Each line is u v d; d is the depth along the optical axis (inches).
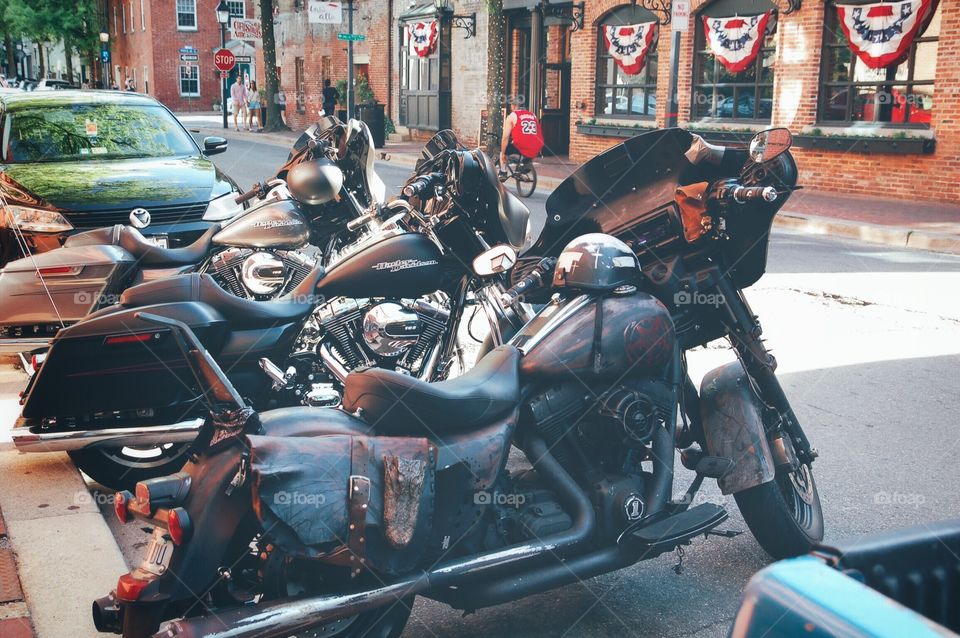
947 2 601.6
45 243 302.8
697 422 160.4
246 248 207.9
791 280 393.4
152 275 203.2
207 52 2107.5
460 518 124.2
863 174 665.6
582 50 906.7
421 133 1191.6
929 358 282.2
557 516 132.0
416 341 171.8
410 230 172.4
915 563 75.2
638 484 139.1
